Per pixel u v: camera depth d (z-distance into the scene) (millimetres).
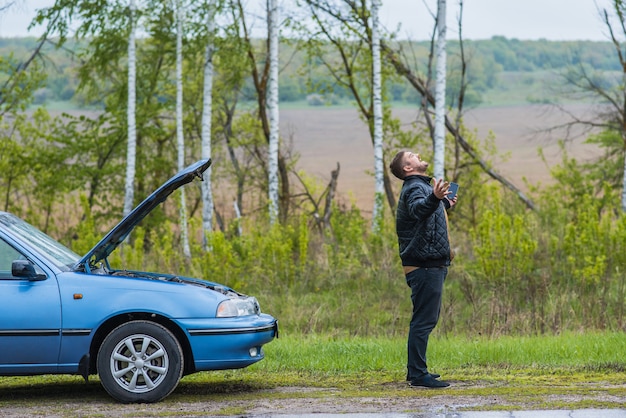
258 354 10078
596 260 20188
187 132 40875
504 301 18047
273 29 31203
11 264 9711
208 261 21094
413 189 10148
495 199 21797
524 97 187250
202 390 10344
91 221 21547
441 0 27531
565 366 11789
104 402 9648
